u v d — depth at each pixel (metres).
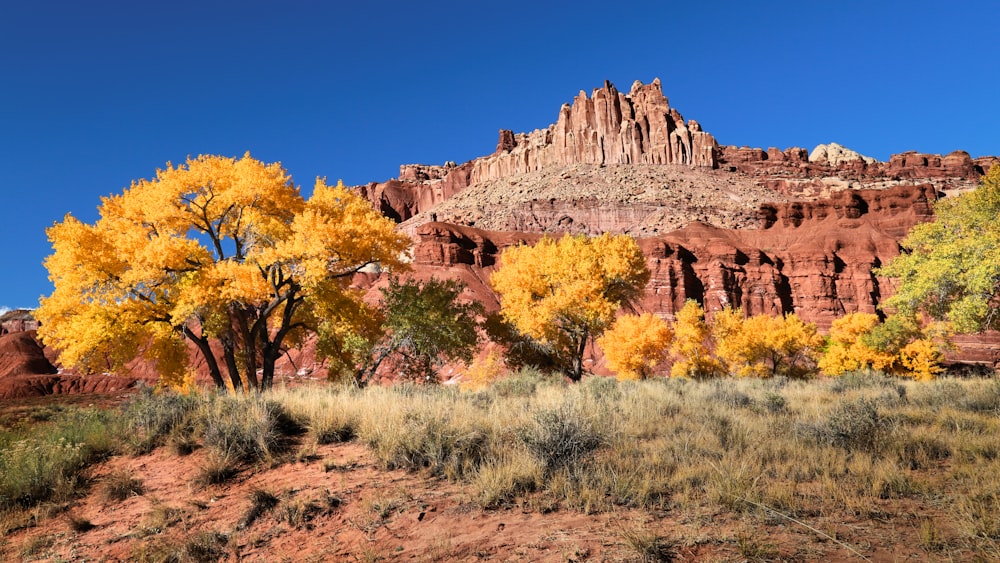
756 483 5.16
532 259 30.58
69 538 5.41
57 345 18.14
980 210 19.89
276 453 7.36
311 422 8.39
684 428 8.03
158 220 18.62
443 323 22.88
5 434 10.10
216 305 17.75
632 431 7.87
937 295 20.47
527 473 5.60
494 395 12.79
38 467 6.91
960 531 3.94
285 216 20.56
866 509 4.54
